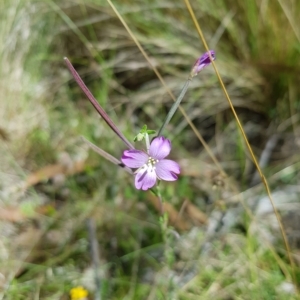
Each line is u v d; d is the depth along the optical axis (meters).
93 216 0.32
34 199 0.33
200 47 0.36
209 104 0.36
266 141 0.36
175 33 0.37
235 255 0.30
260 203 0.33
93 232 0.30
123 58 0.37
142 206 0.32
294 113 0.35
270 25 0.34
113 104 0.37
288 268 0.29
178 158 0.34
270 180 0.34
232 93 0.36
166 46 0.36
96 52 0.37
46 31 0.38
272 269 0.29
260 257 0.30
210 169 0.34
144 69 0.37
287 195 0.33
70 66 0.21
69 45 0.38
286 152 0.35
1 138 0.34
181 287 0.29
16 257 0.31
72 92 0.38
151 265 0.31
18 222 0.32
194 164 0.34
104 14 0.37
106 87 0.36
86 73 0.38
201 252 0.31
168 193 0.32
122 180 0.33
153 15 0.37
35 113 0.36
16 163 0.34
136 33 0.37
